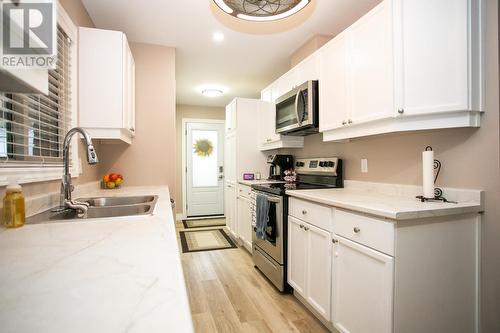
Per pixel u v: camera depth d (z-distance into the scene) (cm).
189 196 555
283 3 186
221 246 362
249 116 376
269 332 176
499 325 134
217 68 351
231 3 186
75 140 194
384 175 199
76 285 53
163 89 286
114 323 40
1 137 123
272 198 237
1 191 111
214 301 216
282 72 366
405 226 126
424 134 169
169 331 38
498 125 133
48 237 88
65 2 178
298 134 296
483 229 139
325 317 171
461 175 148
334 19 237
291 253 219
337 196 181
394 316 124
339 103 200
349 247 151
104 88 203
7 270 61
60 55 177
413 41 146
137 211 160
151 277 57
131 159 277
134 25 246
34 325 40
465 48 133
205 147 566
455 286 136
